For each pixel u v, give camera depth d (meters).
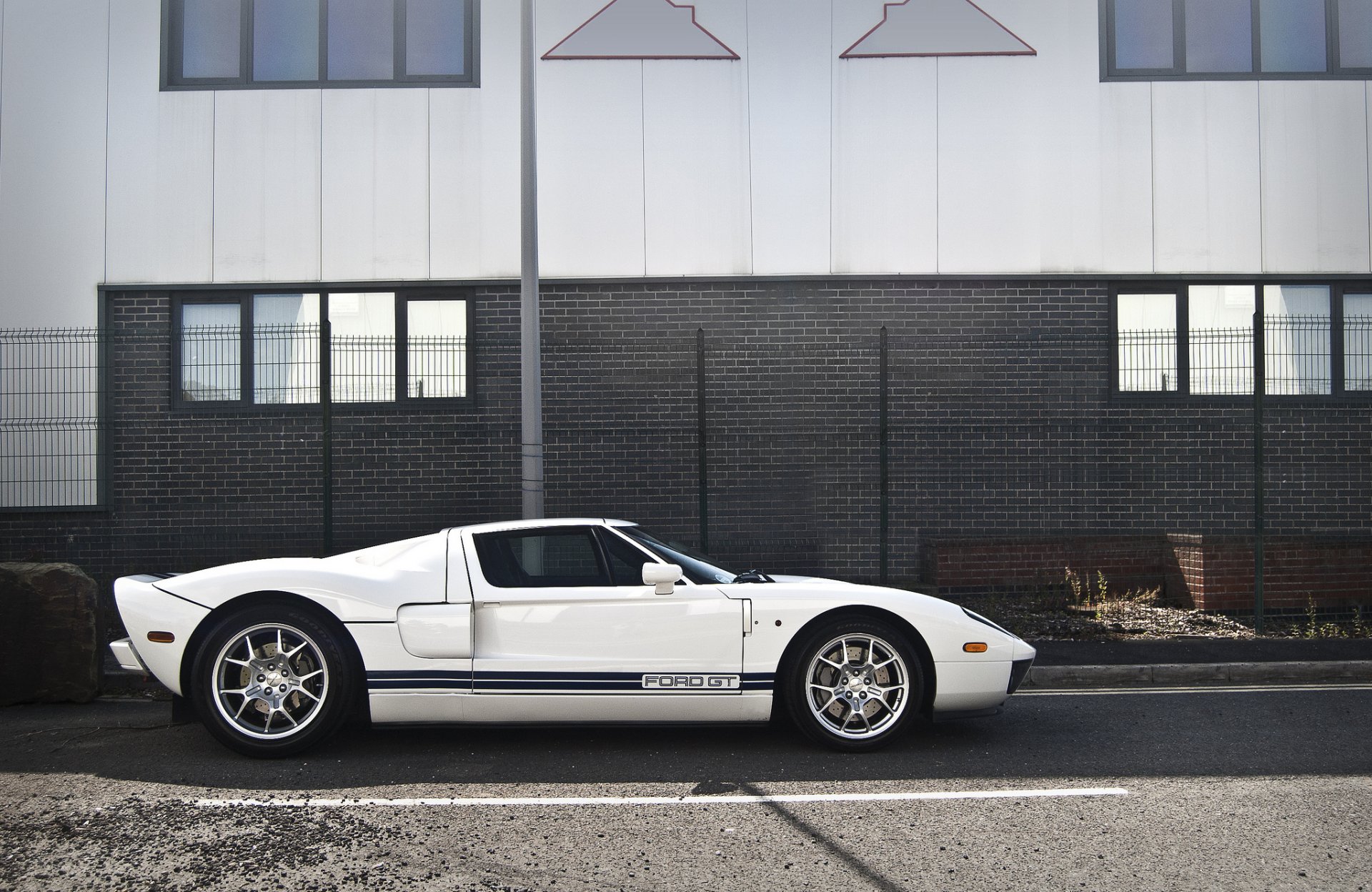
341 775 4.98
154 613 5.26
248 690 5.25
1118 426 10.41
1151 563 10.27
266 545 9.49
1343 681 7.57
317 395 10.25
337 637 5.29
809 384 10.41
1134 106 10.62
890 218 10.49
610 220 10.43
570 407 10.31
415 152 10.45
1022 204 10.53
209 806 4.48
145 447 10.15
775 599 5.46
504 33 10.50
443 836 4.09
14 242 10.27
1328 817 4.33
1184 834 4.11
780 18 10.55
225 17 10.56
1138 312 10.60
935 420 10.37
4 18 10.37
